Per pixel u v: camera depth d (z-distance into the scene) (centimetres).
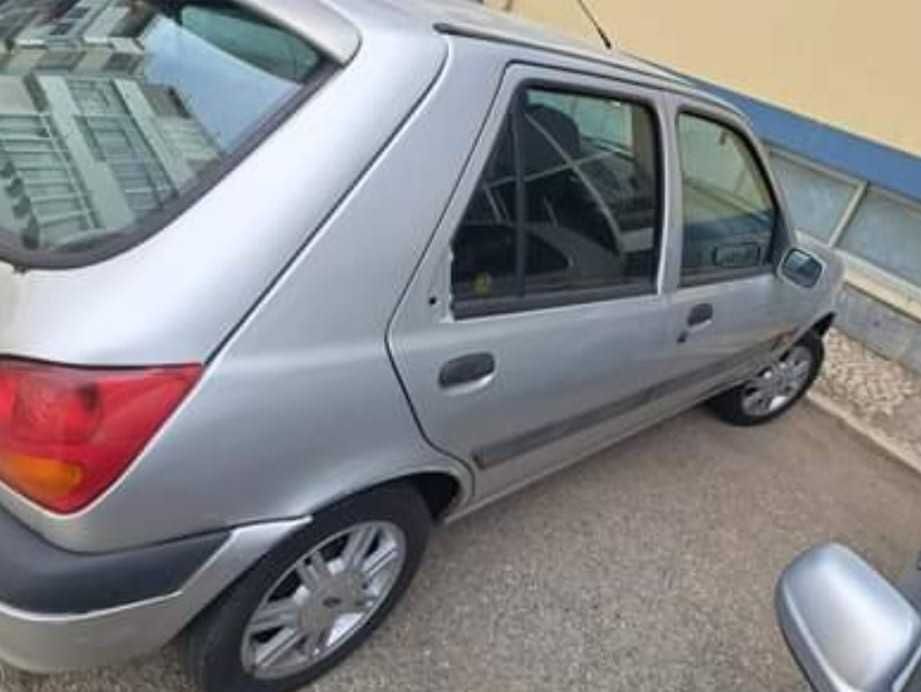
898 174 527
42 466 152
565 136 227
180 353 155
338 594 215
